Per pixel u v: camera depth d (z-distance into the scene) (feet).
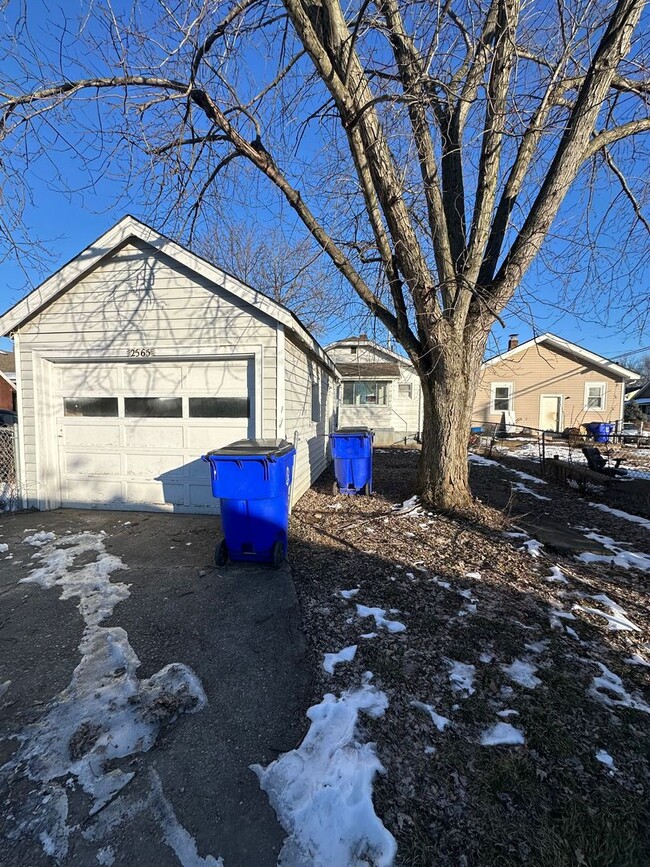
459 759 6.32
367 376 61.62
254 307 19.30
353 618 10.51
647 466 39.14
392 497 24.45
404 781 5.94
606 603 11.57
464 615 10.69
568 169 17.25
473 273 18.95
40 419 21.02
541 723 7.06
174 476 20.68
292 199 18.08
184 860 4.97
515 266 18.69
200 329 19.79
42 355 20.83
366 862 4.92
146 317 20.10
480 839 5.17
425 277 18.04
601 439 56.90
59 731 6.91
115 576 13.24
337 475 25.36
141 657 9.00
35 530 17.98
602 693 7.87
